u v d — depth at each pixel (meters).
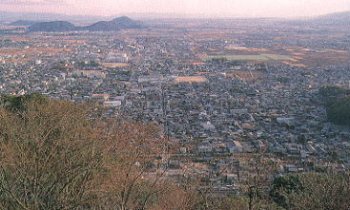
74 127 16.56
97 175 14.12
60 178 12.86
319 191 17.23
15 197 11.75
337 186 16.80
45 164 12.95
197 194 21.42
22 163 12.75
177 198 17.70
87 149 14.52
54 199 12.55
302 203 17.28
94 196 14.15
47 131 14.83
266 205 19.06
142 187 16.42
